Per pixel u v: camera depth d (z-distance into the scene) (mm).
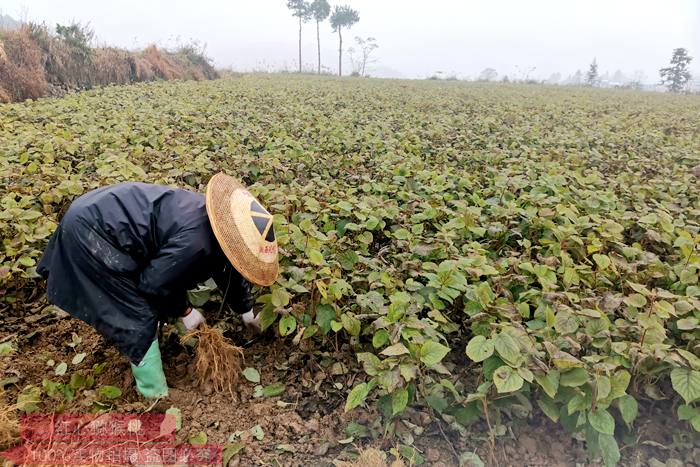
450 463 2770
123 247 2588
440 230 4414
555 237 4430
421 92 20141
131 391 3027
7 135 6508
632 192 5750
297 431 2916
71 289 2631
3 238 3930
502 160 7117
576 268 3695
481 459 2797
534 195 5230
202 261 2643
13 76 12227
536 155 7422
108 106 9828
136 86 15383
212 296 3811
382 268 3750
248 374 3221
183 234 2572
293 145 6941
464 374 3324
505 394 2834
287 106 11477
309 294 3424
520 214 4703
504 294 3424
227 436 2852
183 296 2865
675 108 18234
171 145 6777
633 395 3049
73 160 5984
